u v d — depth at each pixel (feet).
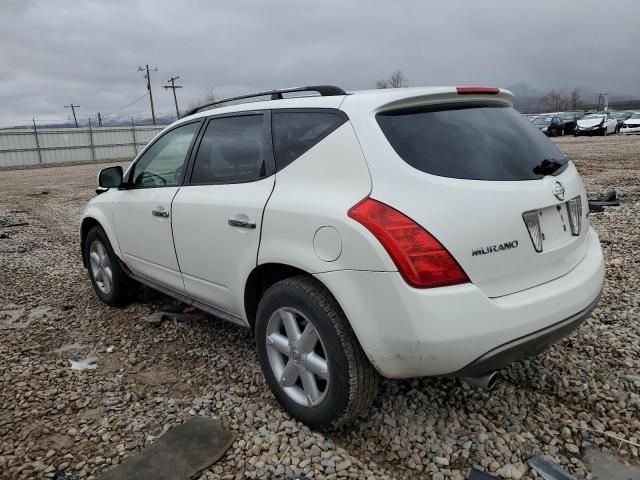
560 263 8.99
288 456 8.58
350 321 8.00
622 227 22.86
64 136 127.13
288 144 9.68
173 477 8.21
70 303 16.97
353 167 8.35
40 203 48.24
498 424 9.29
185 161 12.29
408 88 9.30
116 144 135.85
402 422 9.36
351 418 8.65
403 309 7.45
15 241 28.96
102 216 15.47
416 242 7.44
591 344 11.89
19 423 9.93
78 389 11.19
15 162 120.78
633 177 38.50
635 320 13.08
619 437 8.82
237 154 10.82
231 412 10.02
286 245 8.94
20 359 12.80
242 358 12.32
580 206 9.57
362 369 8.28
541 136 9.95
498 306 7.73
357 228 7.78
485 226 7.78
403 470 8.30
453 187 7.79
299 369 9.11
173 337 13.78
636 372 10.71
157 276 13.52
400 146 8.11
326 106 9.21
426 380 10.64
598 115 108.37
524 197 8.29
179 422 9.77
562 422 9.24
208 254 11.09
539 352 8.78
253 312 10.53
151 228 13.05
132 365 12.35
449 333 7.38
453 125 8.68
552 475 7.97
